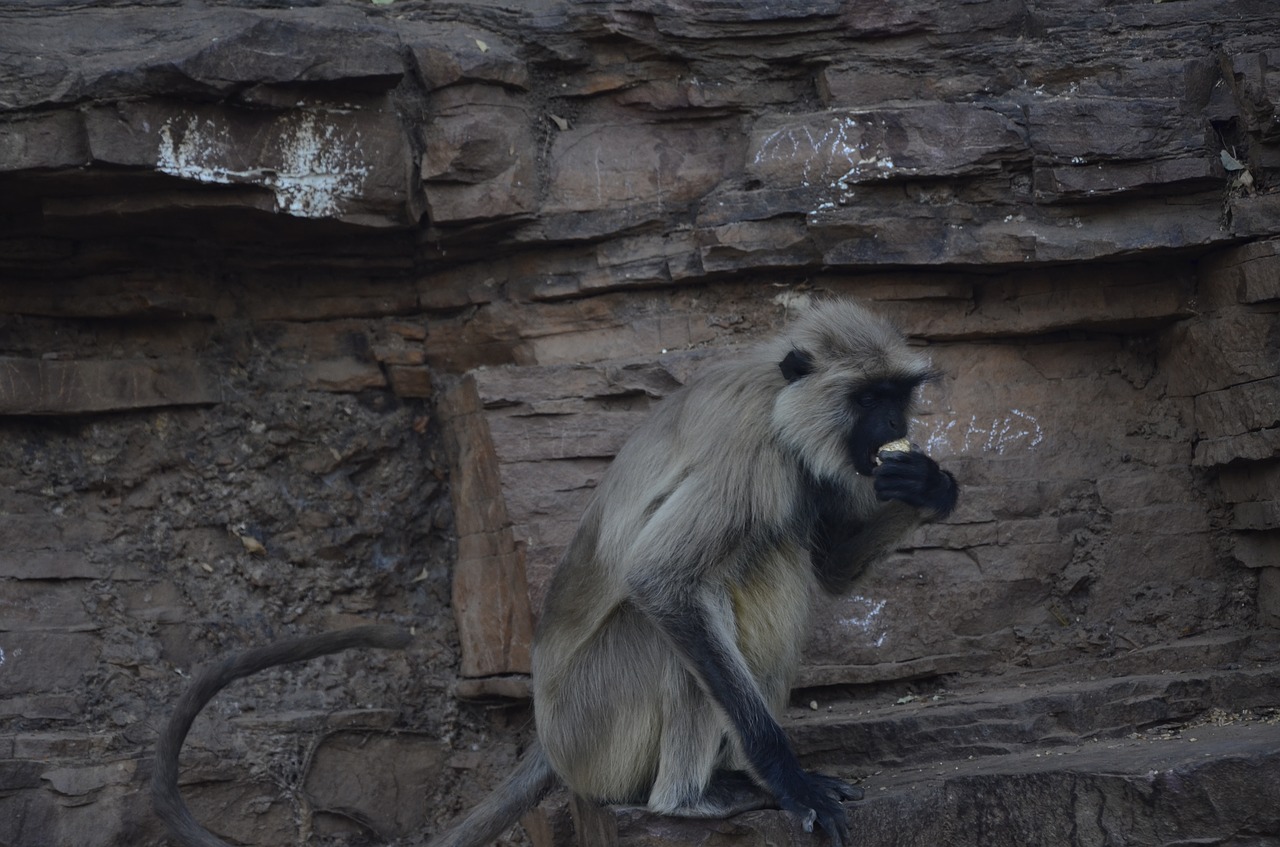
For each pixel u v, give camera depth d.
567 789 11.24
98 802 11.41
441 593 13.63
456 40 12.37
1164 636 12.09
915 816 9.15
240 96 11.45
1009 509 12.38
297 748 12.28
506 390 12.49
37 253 12.26
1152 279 12.47
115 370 12.88
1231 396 12.05
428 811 12.72
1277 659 11.59
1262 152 11.93
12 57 11.05
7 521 12.42
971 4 12.63
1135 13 12.65
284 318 13.42
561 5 12.69
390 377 13.59
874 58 12.72
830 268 12.47
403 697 13.00
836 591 10.46
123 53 11.30
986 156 12.15
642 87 12.90
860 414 9.39
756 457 9.17
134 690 12.24
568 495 12.27
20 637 12.01
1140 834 8.90
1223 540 12.38
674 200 12.79
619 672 9.61
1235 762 8.82
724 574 9.17
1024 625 12.24
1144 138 11.96
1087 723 10.65
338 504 13.42
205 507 13.15
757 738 8.87
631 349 12.84
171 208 11.74
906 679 12.09
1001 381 12.77
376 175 12.11
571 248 12.91
